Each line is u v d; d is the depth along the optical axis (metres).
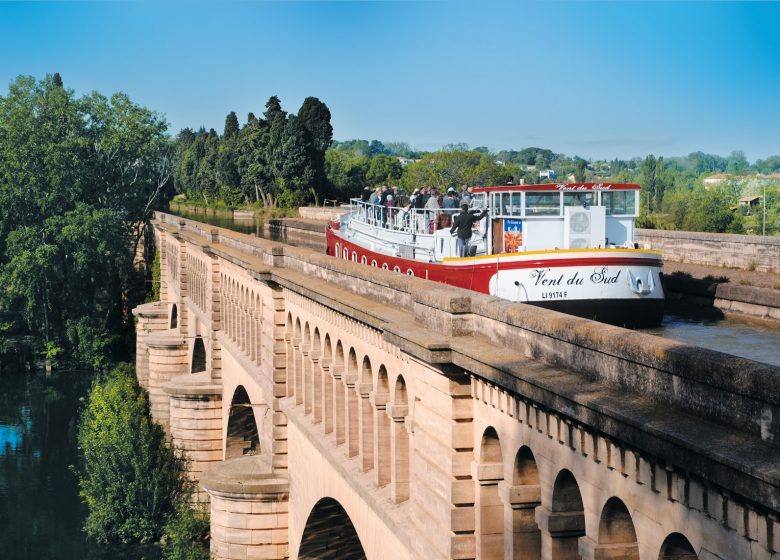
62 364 118.25
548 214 34.25
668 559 12.80
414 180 116.62
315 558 40.44
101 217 117.12
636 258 31.41
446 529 20.06
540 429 16.22
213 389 66.12
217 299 66.62
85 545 62.56
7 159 119.62
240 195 176.25
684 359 12.12
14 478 75.69
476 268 32.97
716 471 10.75
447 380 19.56
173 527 59.03
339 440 31.81
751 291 34.84
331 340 32.38
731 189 131.75
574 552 16.06
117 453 64.31
